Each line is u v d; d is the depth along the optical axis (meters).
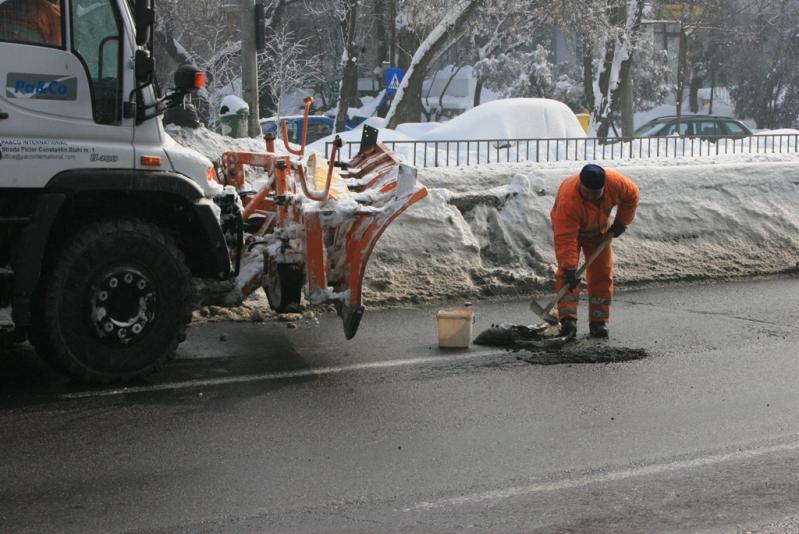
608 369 7.17
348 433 5.67
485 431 5.72
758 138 18.05
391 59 31.52
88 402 6.21
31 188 6.21
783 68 40.59
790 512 4.53
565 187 8.13
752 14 41.41
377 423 5.86
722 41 40.16
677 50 42.75
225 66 28.56
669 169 12.75
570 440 5.57
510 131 17.77
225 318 8.72
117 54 6.44
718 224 12.31
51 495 4.70
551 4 24.86
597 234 8.21
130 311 6.60
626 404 6.29
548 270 10.87
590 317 8.27
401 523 4.39
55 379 6.75
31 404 6.16
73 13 6.29
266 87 32.44
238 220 7.15
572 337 8.08
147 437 5.56
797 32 40.97
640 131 25.44
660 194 12.37
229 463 5.16
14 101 6.14
